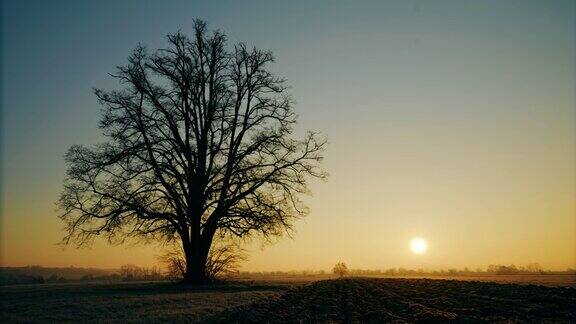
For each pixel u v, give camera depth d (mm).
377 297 26312
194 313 17125
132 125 34875
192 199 35312
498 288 31438
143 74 35875
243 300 22797
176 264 36812
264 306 20078
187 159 35719
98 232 33281
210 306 19703
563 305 19203
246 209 35438
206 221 35625
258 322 15180
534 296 23547
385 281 50500
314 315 17266
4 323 15156
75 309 18891
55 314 17375
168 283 37469
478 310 17844
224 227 35844
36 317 16516
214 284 35312
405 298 25328
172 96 36000
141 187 34312
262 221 35219
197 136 36250
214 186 35219
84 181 33469
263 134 36594
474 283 41375
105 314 17172
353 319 16156
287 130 37031
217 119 36344
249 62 37625
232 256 37062
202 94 36812
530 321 14602
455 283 41469
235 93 37031
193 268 35625
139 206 33594
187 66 36406
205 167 36125
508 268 125562
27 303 21594
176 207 34812
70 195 33250
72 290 30922
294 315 17156
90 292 28781
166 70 36062
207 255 36156
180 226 35344
